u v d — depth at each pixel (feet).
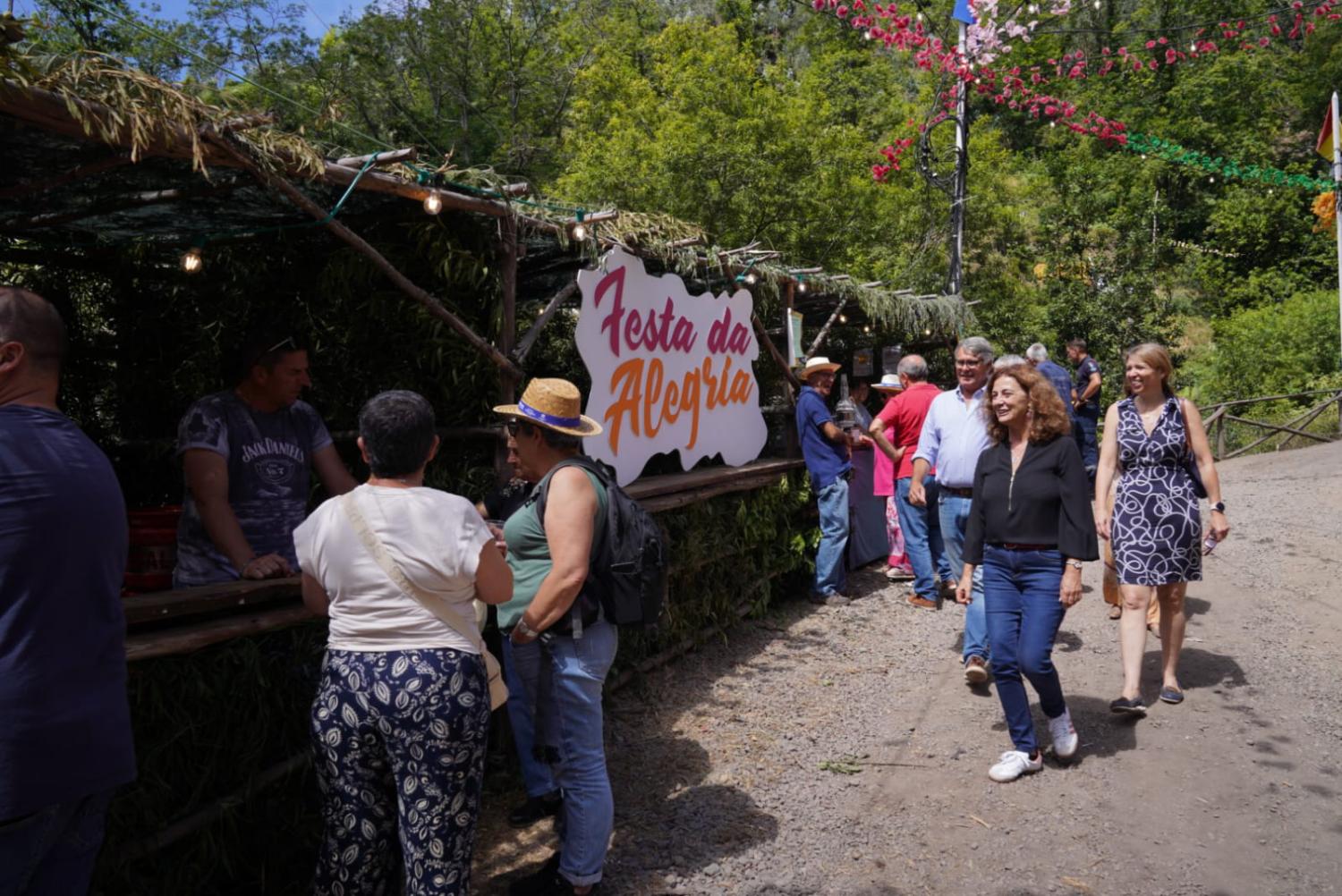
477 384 13.80
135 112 8.27
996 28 40.19
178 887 9.24
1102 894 10.41
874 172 44.57
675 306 18.29
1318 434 52.80
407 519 7.85
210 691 9.39
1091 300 55.16
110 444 16.88
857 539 26.61
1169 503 15.16
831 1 41.34
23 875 5.66
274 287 15.28
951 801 12.71
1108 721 15.31
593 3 89.66
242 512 10.69
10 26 7.35
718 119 48.29
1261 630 20.08
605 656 10.10
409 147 11.57
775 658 19.11
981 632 16.80
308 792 10.89
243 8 77.92
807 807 12.60
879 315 25.93
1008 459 13.48
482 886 10.76
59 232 14.90
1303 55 119.44
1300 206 96.43
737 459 21.44
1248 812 12.16
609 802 10.13
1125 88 101.76
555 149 81.66
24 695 5.61
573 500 9.48
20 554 5.64
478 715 7.97
